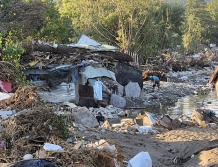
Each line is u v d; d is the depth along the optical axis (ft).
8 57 59.16
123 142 40.29
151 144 41.55
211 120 54.34
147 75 121.60
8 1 101.96
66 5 177.58
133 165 28.55
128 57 92.43
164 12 208.85
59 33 131.75
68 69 79.97
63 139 32.89
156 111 75.56
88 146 29.58
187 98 94.53
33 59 82.79
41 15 109.60
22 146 28.02
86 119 49.01
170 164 34.81
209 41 301.63
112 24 149.69
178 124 52.13
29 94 38.63
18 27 101.04
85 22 149.89
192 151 37.63
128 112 69.97
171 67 160.35
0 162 25.73
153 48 156.87
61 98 72.18
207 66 177.58
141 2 143.02
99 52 92.12
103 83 80.64
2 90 48.93
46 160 24.36
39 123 31.30
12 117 32.55
